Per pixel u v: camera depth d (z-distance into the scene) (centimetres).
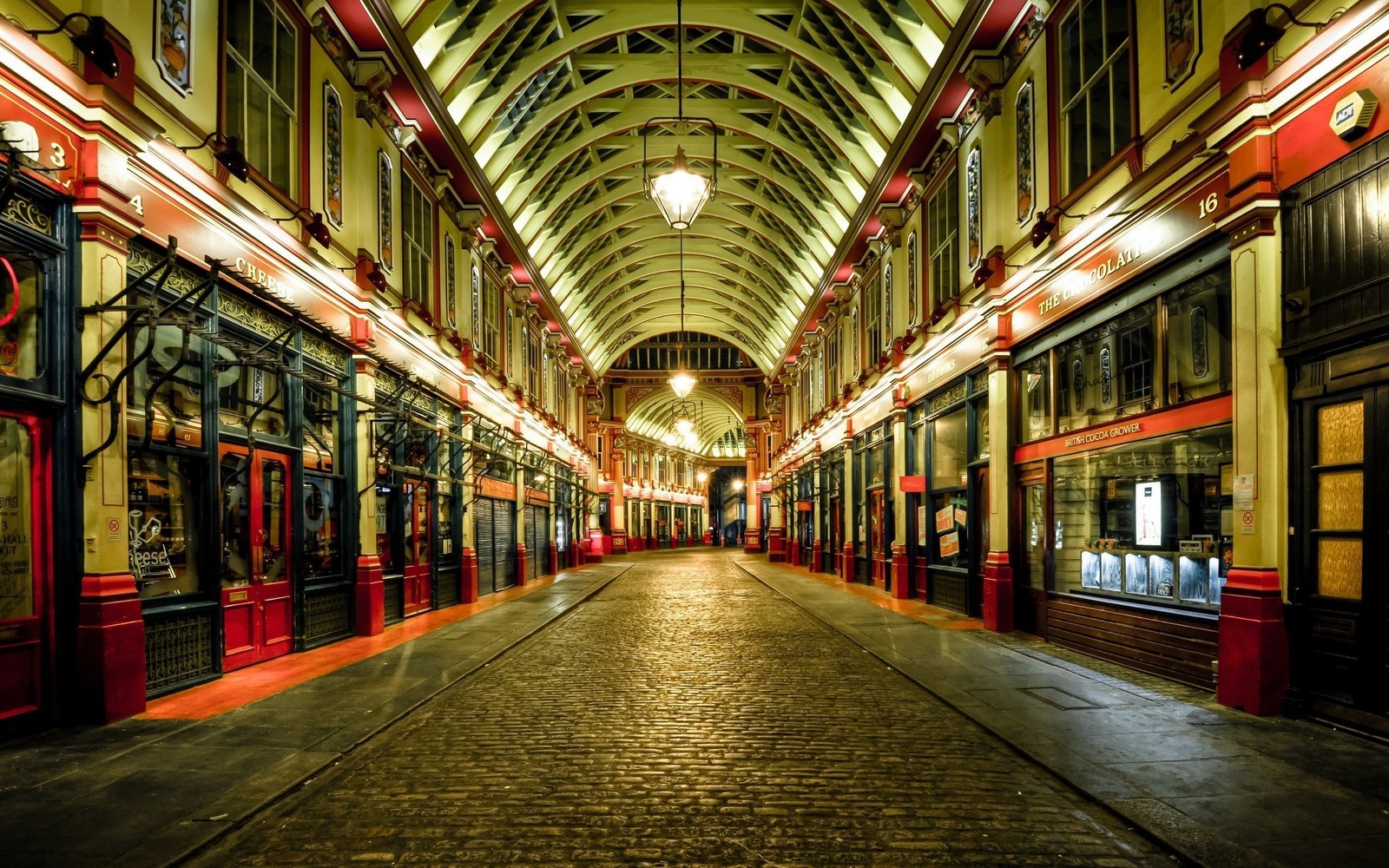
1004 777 466
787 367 3175
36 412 565
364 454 1060
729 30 1402
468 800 433
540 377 2397
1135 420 765
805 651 938
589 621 1249
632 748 531
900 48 1230
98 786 445
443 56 1189
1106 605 821
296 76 912
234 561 805
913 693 696
